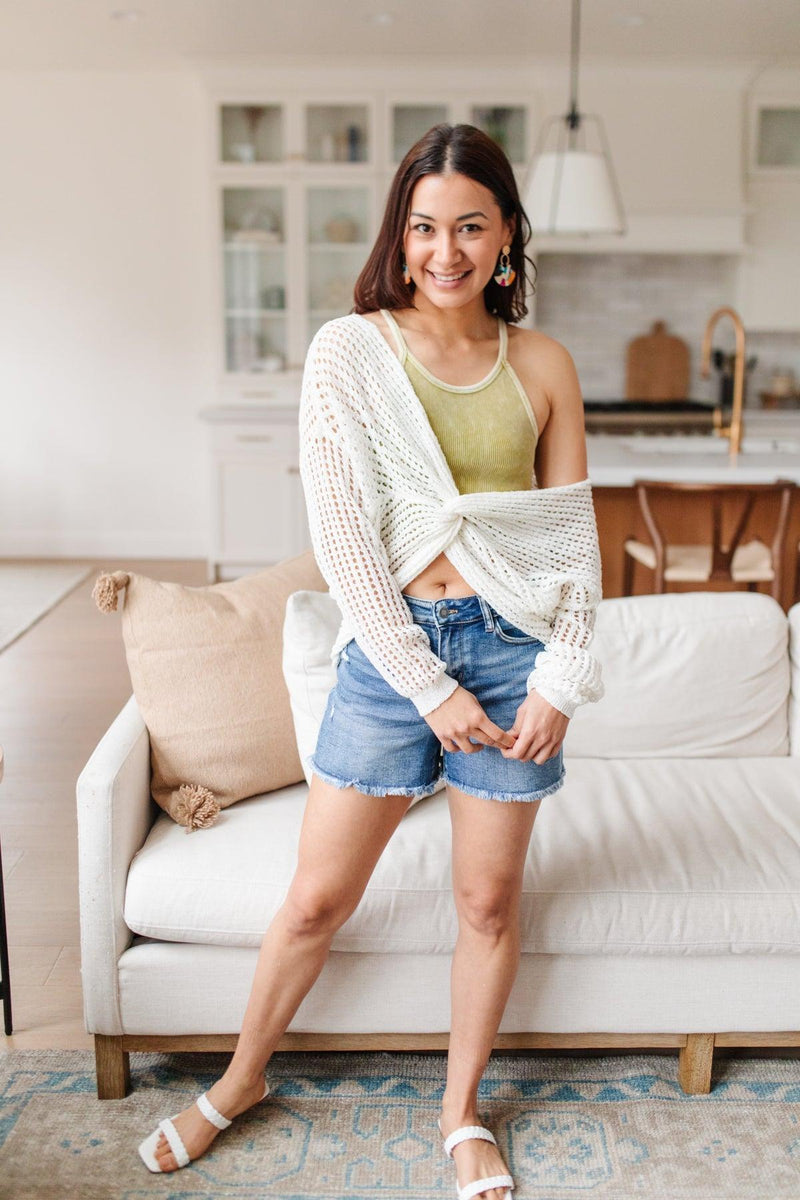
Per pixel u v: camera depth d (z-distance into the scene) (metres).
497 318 1.65
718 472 3.91
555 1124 1.83
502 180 1.50
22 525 6.80
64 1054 2.00
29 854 2.82
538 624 1.58
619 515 4.18
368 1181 1.71
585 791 2.13
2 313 6.55
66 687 4.26
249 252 6.23
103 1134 1.80
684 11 5.04
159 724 2.02
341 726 1.62
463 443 1.54
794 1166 1.75
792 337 6.70
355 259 6.27
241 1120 1.84
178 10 5.06
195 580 6.21
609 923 1.80
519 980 1.84
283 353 6.34
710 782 2.19
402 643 1.49
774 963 1.84
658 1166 1.74
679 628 2.36
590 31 5.39
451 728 1.49
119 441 6.70
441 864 1.84
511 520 1.56
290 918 1.69
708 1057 1.90
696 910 1.80
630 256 6.61
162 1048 1.87
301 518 6.23
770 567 3.78
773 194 6.25
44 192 6.42
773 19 5.17
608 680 2.32
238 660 2.06
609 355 6.73
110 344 6.59
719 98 6.04
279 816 1.99
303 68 5.98
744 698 2.35
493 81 6.03
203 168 6.39
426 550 1.52
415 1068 1.97
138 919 1.79
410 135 6.14
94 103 6.32
